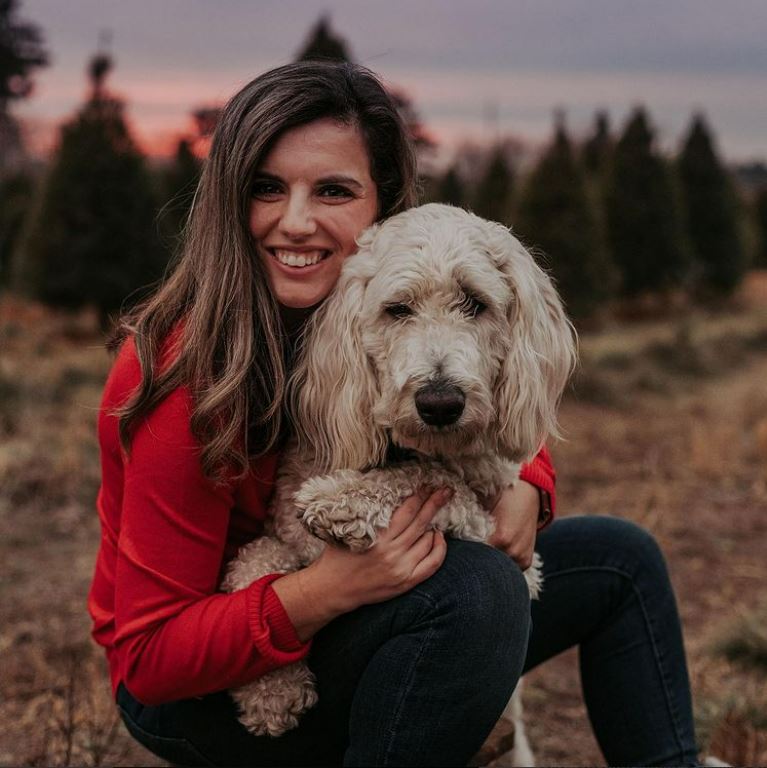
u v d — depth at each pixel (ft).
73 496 20.84
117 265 45.19
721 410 38.14
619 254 68.80
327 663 7.52
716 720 11.26
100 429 7.63
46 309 46.70
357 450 7.99
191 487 7.21
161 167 59.41
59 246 44.91
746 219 85.25
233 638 7.01
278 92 7.69
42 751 10.31
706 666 13.29
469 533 7.86
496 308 8.14
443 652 7.04
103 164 45.16
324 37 49.67
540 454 9.36
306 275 8.02
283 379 7.75
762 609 14.90
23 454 22.75
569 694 13.14
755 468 26.81
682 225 70.74
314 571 7.14
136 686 7.34
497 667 7.15
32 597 15.70
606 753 9.04
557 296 9.06
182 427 7.17
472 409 7.50
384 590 7.09
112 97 46.34
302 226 7.74
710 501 23.39
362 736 7.25
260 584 7.20
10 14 96.12
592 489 24.61
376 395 8.04
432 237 8.00
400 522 7.17
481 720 7.23
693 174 77.71
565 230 56.39
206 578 7.38
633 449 29.66
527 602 7.42
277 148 7.73
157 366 7.36
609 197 69.31
